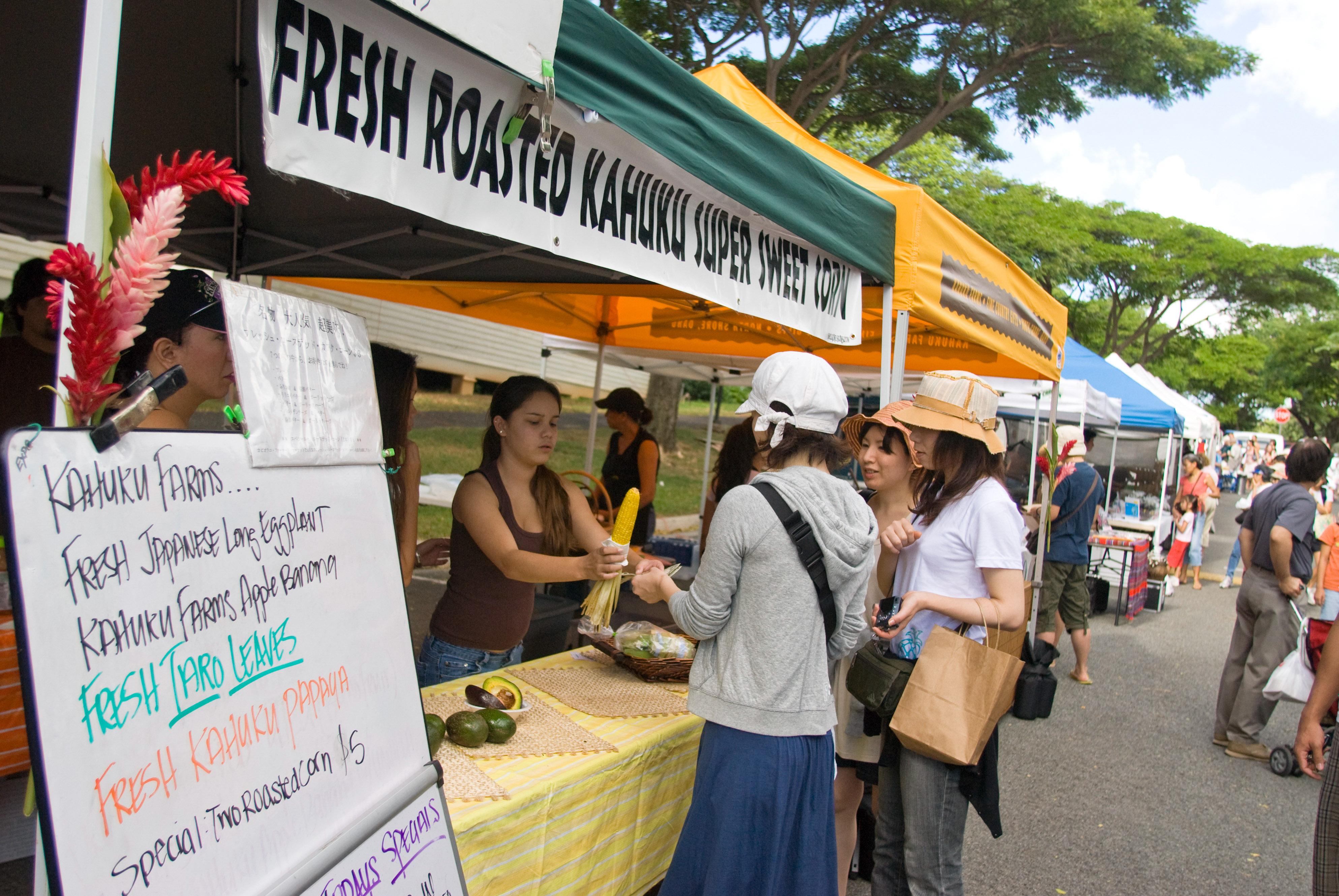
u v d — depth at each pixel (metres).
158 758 0.93
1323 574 5.21
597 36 1.72
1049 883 3.52
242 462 1.10
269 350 1.18
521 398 2.51
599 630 2.41
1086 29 11.15
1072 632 6.66
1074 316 31.48
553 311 6.20
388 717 1.36
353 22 1.26
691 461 18.42
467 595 2.60
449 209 1.46
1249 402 48.53
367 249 3.53
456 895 1.46
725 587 1.84
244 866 1.03
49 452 0.83
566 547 2.64
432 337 14.03
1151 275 31.27
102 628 0.87
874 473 2.71
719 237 2.29
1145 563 9.44
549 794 1.78
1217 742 5.43
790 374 1.97
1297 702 4.40
